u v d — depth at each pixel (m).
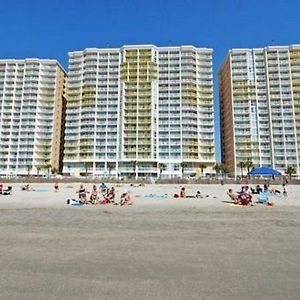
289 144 131.00
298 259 8.65
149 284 6.61
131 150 133.00
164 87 138.62
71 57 146.00
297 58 137.25
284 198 37.28
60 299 5.81
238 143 134.75
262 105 136.50
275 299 5.84
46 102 146.50
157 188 64.00
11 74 147.00
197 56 142.38
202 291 6.22
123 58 141.25
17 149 141.00
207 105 138.75
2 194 41.81
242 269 7.68
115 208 24.06
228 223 15.86
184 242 10.91
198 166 131.62
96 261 8.34
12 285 6.48
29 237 11.64
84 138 136.25
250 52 141.38
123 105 136.62
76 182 93.00
